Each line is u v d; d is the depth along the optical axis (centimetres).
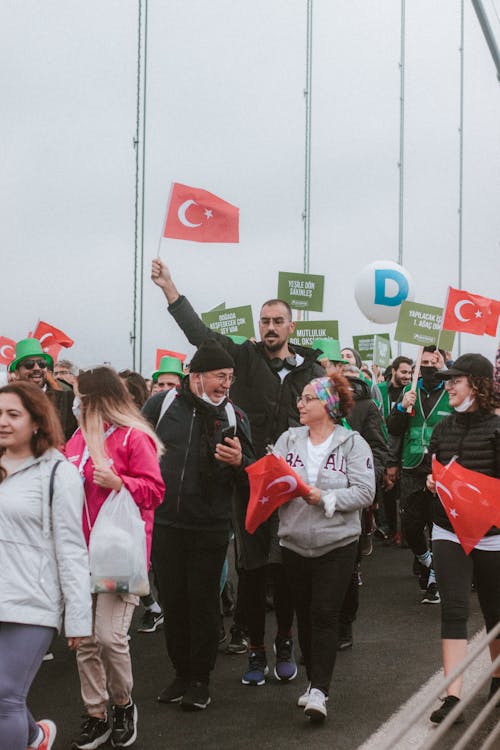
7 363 1156
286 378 621
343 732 481
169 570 530
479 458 515
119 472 461
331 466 518
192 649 525
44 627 373
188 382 538
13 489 377
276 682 576
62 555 377
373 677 581
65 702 542
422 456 802
